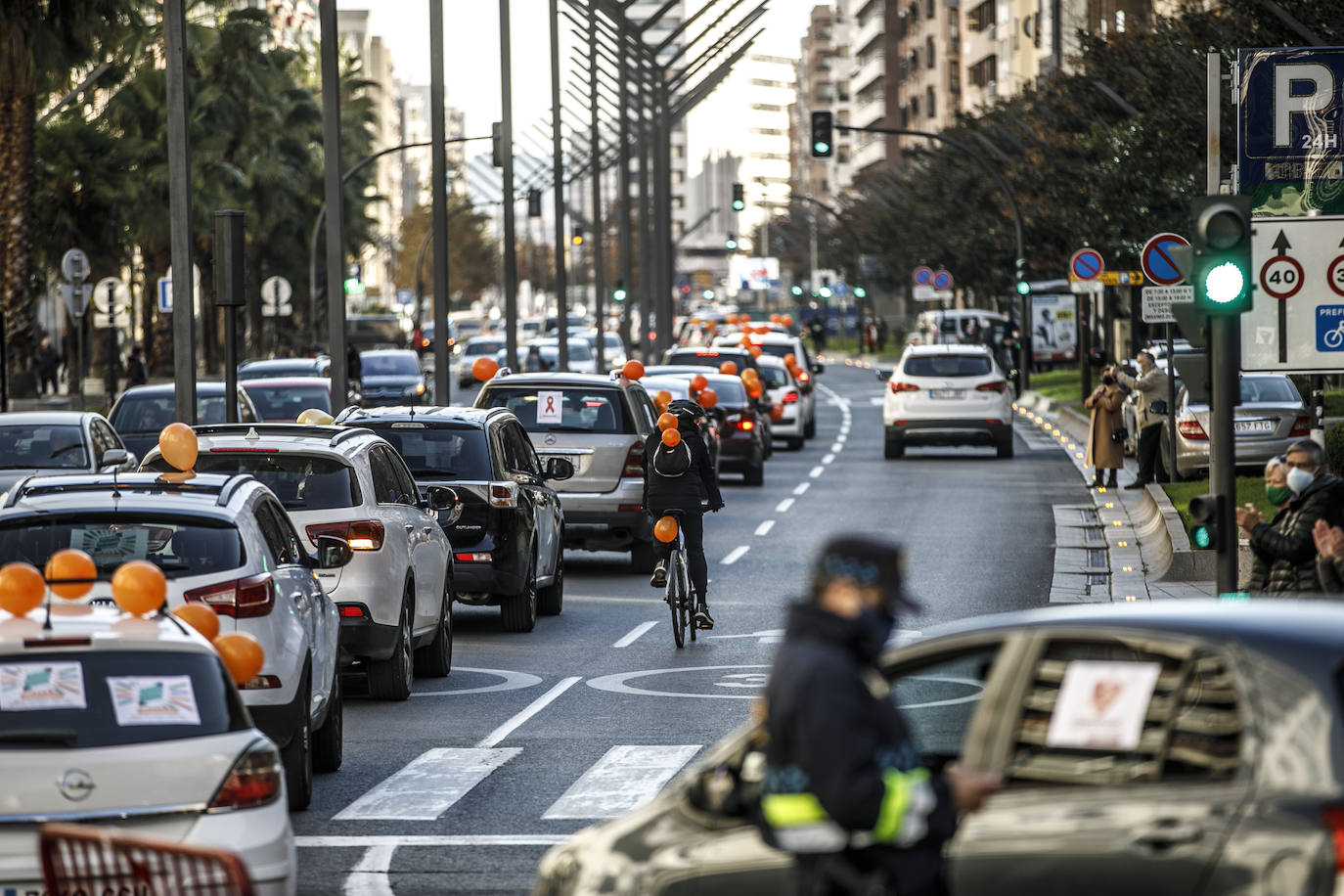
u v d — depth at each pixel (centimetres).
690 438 4906
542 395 6312
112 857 1697
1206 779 1326
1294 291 4909
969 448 12531
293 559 3300
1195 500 3394
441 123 9888
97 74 12988
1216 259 3391
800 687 1303
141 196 15275
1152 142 12300
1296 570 3262
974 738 1456
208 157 17388
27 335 12694
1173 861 1298
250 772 2041
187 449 3225
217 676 2092
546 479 5547
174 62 6412
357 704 4081
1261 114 5628
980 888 1382
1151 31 14950
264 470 3956
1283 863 1256
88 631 2086
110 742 2009
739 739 1602
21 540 2928
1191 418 8250
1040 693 1438
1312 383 7188
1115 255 14400
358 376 12750
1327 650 1323
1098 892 1328
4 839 1962
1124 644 1412
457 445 5028
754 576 6353
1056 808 1374
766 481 10075
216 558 2928
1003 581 5959
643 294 19488
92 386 17088
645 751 3475
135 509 2967
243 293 6275
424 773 3316
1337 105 5606
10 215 12588
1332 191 5591
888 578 1330
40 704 2022
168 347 18088
